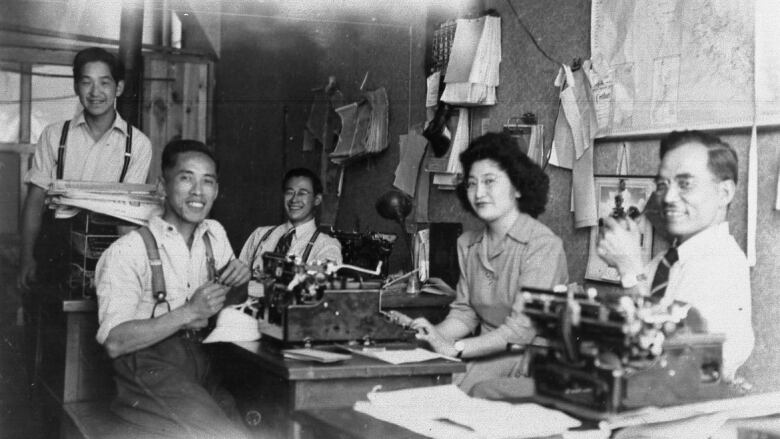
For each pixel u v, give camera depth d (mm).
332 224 7238
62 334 3953
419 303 4332
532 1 4570
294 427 2758
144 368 3281
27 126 6609
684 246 3100
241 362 3363
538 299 2518
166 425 3213
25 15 6625
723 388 2654
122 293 3350
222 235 3793
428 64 5656
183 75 7789
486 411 2451
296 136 7938
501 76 4828
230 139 8164
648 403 2381
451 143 5168
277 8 7840
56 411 3889
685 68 3523
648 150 3721
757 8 3184
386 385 2883
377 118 6453
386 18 6539
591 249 4047
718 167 3098
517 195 3723
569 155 4215
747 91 3238
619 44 3904
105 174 4844
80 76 4738
